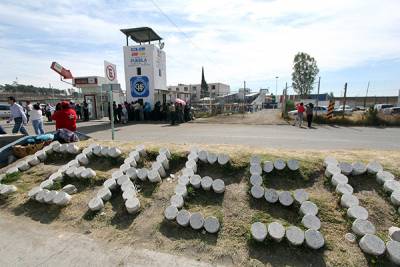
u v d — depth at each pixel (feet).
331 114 49.65
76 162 17.67
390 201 11.44
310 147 24.43
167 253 9.96
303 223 10.55
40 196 14.05
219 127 44.65
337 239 9.89
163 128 43.60
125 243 10.71
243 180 14.16
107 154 18.24
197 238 10.67
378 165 13.21
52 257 9.90
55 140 22.85
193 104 86.69
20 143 21.49
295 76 152.05
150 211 12.71
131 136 33.86
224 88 187.11
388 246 8.79
